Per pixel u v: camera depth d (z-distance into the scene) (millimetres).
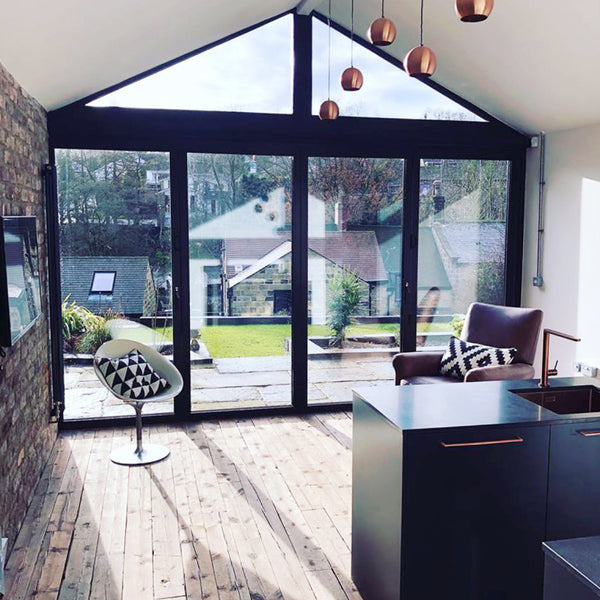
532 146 5754
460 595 2510
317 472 4320
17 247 3285
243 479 4203
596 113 4867
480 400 2785
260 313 5520
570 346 5395
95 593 2926
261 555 3262
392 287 5758
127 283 5254
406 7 4672
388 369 5801
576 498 2584
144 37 4133
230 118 5246
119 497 3939
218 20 4582
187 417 5410
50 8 2918
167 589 2959
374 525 2695
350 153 5523
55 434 4992
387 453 2539
